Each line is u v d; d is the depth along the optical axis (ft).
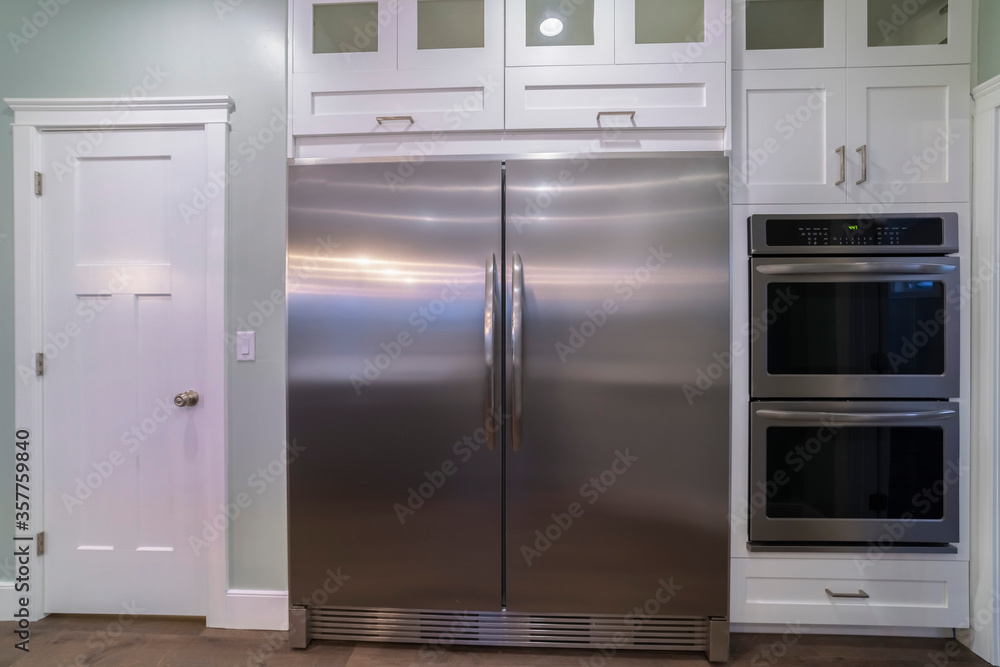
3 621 5.33
